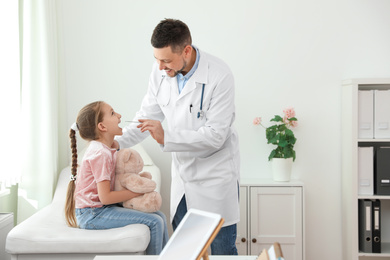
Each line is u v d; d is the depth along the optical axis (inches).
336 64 138.3
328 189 139.7
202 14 137.9
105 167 91.3
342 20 137.9
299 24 138.0
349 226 130.8
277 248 39.3
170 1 137.9
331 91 138.5
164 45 76.9
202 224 42.7
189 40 79.6
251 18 137.9
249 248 129.6
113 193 91.6
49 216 101.3
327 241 140.6
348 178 131.6
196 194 86.4
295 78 138.5
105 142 94.5
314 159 139.6
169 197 139.5
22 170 121.7
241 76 138.6
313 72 138.4
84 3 137.7
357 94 126.5
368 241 127.3
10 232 88.9
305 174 139.7
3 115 110.8
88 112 93.1
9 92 112.7
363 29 137.8
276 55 138.3
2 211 116.5
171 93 86.8
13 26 114.7
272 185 129.0
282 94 138.9
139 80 138.9
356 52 138.2
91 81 138.4
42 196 122.6
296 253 129.3
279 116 133.4
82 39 137.9
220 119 82.7
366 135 127.9
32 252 87.4
